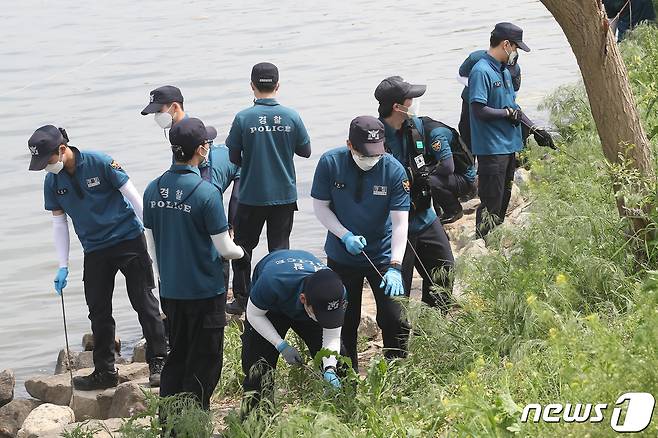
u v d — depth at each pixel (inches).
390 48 2591.0
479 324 698.8
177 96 863.7
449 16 2970.0
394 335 716.7
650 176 735.7
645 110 1009.5
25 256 1401.3
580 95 1266.0
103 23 3213.6
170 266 673.6
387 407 629.3
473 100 967.0
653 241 718.5
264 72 908.6
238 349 834.2
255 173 914.7
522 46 968.9
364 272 713.0
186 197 661.3
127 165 1776.6
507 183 1015.0
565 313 633.0
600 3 708.0
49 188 829.2
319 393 638.5
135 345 1062.4
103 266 846.5
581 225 763.4
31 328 1186.0
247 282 965.8
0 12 3511.3
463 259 746.8
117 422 771.4
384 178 692.7
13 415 885.2
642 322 597.9
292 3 3361.2
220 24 3080.7
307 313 639.8
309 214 1437.0
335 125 1904.5
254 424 611.8
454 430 557.0
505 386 571.5
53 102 2267.5
